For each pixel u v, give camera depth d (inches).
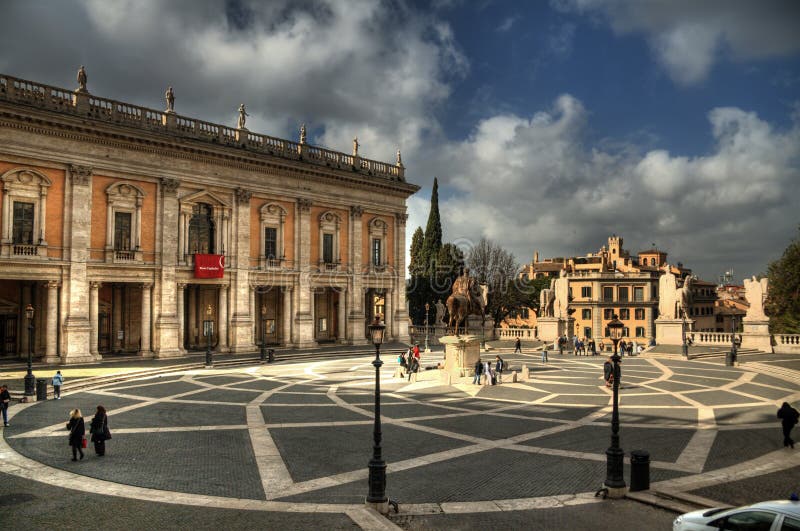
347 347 2274.9
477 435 839.1
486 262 3095.5
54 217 1590.8
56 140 1587.1
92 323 1656.0
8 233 1508.4
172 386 1301.7
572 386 1290.6
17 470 663.8
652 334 3804.1
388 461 708.0
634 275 3875.5
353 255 2368.4
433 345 2522.1
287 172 2140.7
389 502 545.6
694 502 547.8
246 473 658.2
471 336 1445.6
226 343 1971.0
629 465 687.1
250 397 1162.0
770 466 675.4
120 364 1617.9
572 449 759.7
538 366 1691.7
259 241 2074.3
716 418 936.3
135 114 1743.4
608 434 839.1
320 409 1039.0
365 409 1039.0
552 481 629.9
